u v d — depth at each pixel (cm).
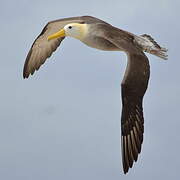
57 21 2092
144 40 1877
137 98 1750
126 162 1769
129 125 1764
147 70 1758
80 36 1969
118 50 1936
